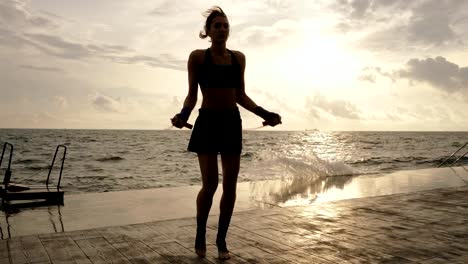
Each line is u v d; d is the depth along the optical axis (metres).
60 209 5.44
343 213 4.57
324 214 4.51
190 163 27.69
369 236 3.54
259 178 10.80
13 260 2.85
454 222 4.11
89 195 6.62
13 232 4.24
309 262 2.82
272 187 7.52
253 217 4.35
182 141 74.56
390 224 4.01
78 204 5.81
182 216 4.99
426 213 4.57
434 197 5.67
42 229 4.36
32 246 3.21
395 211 4.67
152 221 4.36
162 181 17.62
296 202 5.94
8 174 6.04
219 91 2.87
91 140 74.31
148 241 3.37
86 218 4.88
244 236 3.54
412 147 53.97
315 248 3.17
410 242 3.35
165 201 6.03
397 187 7.52
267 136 118.94
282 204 5.77
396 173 9.95
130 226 3.92
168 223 4.05
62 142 63.38
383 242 3.35
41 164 26.41
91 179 18.14
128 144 59.84
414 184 7.88
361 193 6.85
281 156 13.87
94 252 3.05
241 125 2.96
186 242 3.35
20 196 5.79
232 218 4.31
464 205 5.05
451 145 61.72
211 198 2.96
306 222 4.10
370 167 23.17
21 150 42.12
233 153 2.90
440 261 2.85
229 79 2.88
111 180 17.80
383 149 48.03
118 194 6.71
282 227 3.88
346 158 30.48
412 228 3.85
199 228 2.98
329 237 3.51
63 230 4.30
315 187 7.56
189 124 2.88
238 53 3.01
